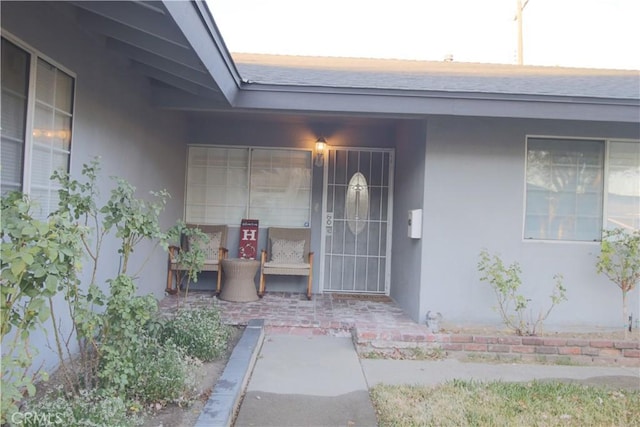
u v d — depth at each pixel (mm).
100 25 3209
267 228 6531
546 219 4805
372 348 4172
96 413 2266
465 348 4137
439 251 4723
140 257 4785
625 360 4055
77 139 3322
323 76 4965
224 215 6535
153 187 4988
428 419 2787
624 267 4340
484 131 4730
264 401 3018
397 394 3166
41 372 2203
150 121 4828
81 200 2590
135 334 2801
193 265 4070
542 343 4105
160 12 2365
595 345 4094
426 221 4719
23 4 2631
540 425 2754
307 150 6570
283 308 5383
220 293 5895
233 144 6500
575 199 4812
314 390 3234
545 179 4801
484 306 4719
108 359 2588
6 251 1758
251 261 5789
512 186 4738
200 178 6523
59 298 3131
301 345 4281
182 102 4695
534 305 4746
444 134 4715
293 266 5910
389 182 6590
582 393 3270
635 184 4809
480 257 4711
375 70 5844
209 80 3496
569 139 4781
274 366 3695
